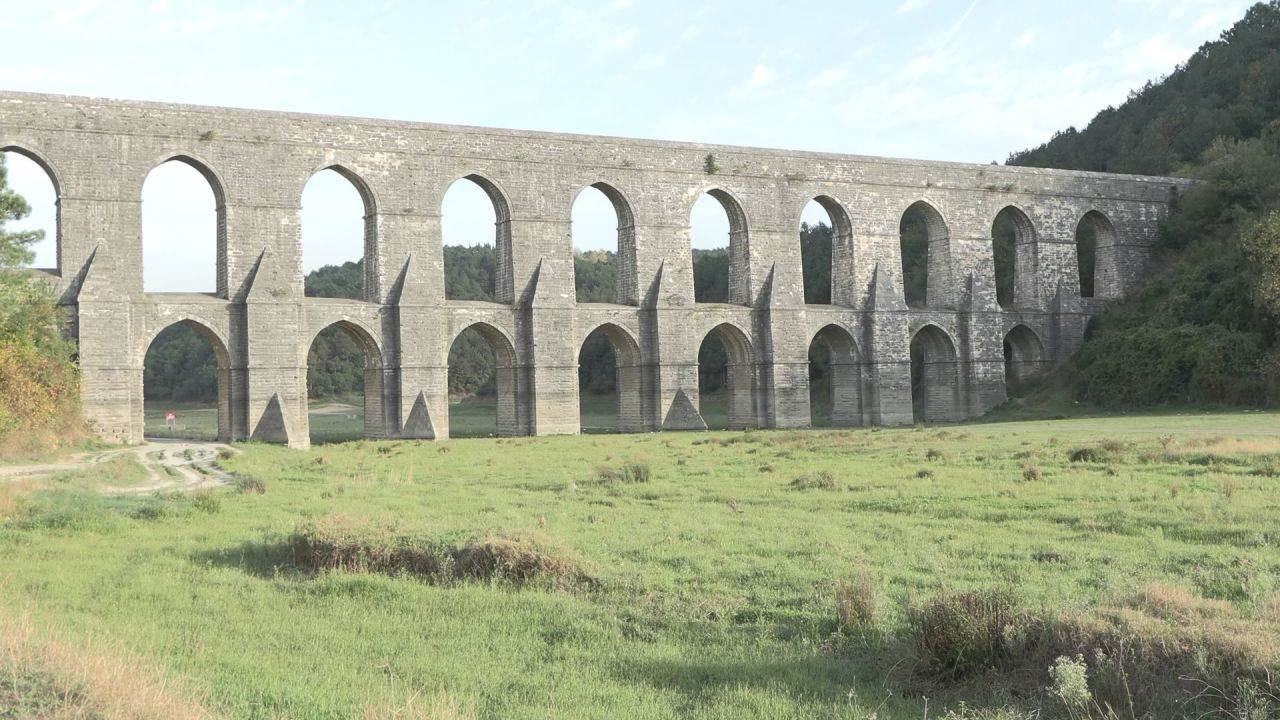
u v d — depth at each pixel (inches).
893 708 477.4
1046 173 3462.1
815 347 4630.9
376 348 2647.6
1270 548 773.9
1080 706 442.0
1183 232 3560.5
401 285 2655.0
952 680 511.5
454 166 2736.2
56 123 2331.4
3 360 1945.1
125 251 2377.0
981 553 802.2
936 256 3366.1
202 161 2468.0
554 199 2839.6
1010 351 4042.8
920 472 1375.5
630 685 511.2
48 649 474.6
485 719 457.4
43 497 1189.7
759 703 477.1
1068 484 1190.9
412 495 1282.0
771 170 3093.0
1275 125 3909.9
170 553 879.1
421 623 637.3
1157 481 1193.4
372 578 748.0
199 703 445.1
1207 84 4798.2
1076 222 3499.0
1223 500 1005.8
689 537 909.8
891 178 3240.7
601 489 1321.4
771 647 575.5
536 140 2827.3
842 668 534.9
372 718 435.8
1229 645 457.7
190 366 5689.0
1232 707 434.9
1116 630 490.9
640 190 2942.9
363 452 2153.1
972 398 3294.8
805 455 1814.7
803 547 841.5
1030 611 533.3
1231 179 3563.0
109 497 1264.8
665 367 2923.2
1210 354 2829.7
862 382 3176.7
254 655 556.4
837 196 3171.8
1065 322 3430.1
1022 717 447.5
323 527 852.0
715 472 1530.5
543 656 566.6
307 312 2564.0
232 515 1114.7
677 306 2950.3
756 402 3056.1
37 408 1998.0
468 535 834.8
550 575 753.0
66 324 2301.9
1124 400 3014.3
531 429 2778.1
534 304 2778.1
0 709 400.5
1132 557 758.5
